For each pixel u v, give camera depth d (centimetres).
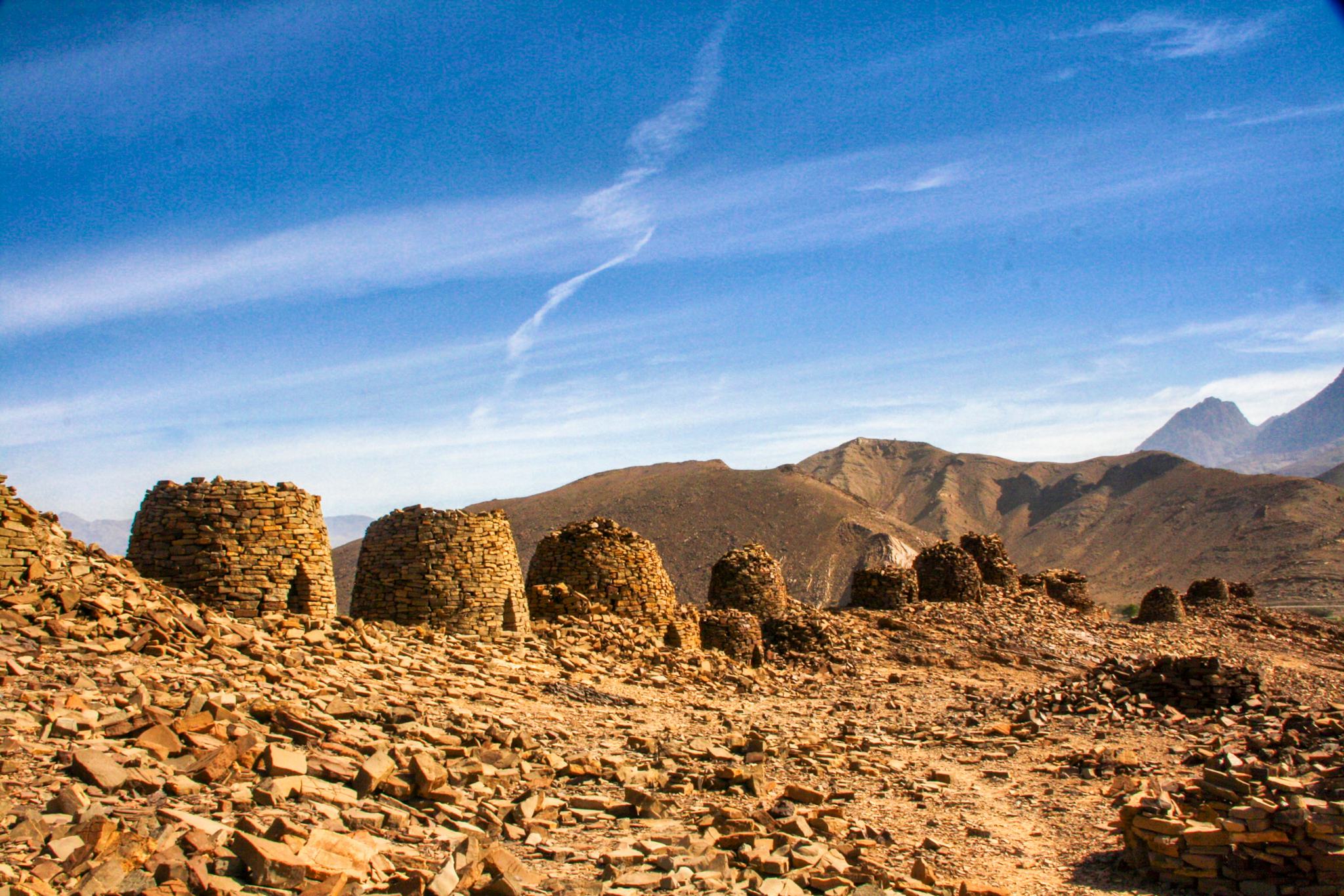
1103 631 4056
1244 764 1252
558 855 995
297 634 1645
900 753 1850
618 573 2712
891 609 3800
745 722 1975
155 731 1020
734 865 1009
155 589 1538
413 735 1305
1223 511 17512
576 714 1747
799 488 14350
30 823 779
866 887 975
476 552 2130
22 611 1309
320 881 788
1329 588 11706
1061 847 1262
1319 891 1048
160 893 731
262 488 1794
